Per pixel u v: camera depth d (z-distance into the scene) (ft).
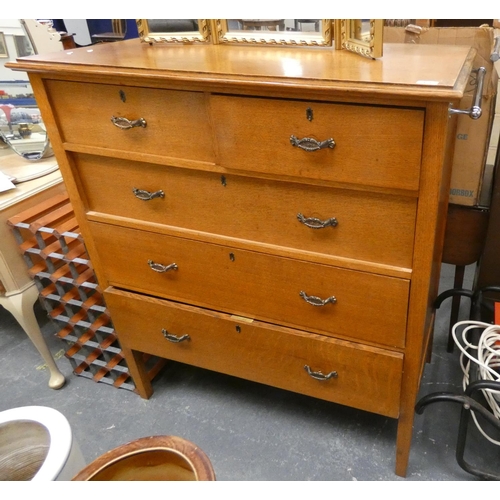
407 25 3.92
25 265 4.44
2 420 2.72
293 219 3.08
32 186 4.51
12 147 4.95
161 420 4.52
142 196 3.46
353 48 3.11
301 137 2.68
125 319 4.26
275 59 3.06
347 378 3.52
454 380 4.62
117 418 4.58
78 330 4.83
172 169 3.29
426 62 2.81
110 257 3.98
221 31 3.66
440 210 3.19
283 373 3.80
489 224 4.02
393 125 2.45
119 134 3.26
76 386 4.99
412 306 3.00
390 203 2.74
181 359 4.25
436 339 5.12
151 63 3.04
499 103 5.55
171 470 2.25
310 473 3.92
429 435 4.12
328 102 2.52
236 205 3.21
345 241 3.00
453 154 3.51
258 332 3.66
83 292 4.53
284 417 4.43
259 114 2.72
